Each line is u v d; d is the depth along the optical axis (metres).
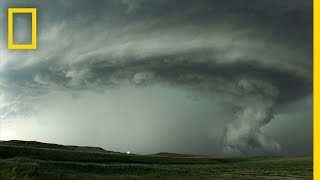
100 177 41.31
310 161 120.81
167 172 58.59
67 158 97.06
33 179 23.66
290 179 54.75
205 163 123.69
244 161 144.00
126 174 54.56
